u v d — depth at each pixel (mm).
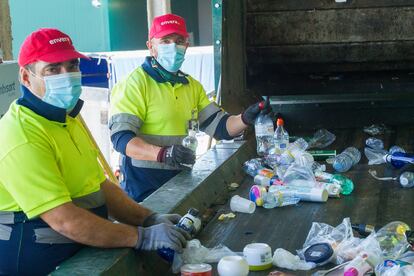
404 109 5062
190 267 2225
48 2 14859
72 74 2312
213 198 3277
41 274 2301
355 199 3328
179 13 17328
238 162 3893
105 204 2576
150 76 3639
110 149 7414
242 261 2248
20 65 2316
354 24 5133
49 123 2279
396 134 4844
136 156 3426
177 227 2432
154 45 3656
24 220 2260
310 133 5027
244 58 5195
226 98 4559
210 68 9852
